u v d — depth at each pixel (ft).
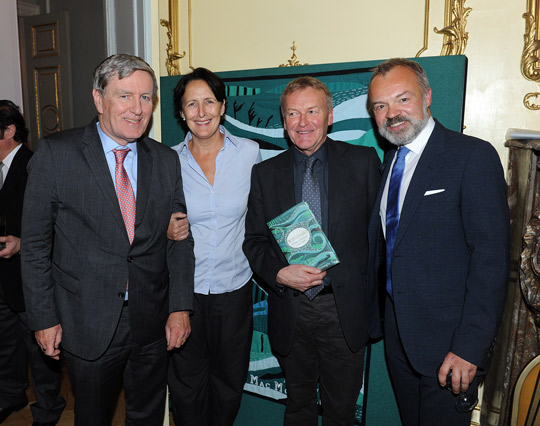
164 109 8.14
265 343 7.68
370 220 5.42
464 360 4.22
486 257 4.25
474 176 4.34
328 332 5.84
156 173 5.43
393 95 4.72
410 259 4.68
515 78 5.94
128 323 5.30
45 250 5.05
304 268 5.44
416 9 6.33
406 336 4.74
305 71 6.97
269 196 5.96
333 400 6.09
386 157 5.46
